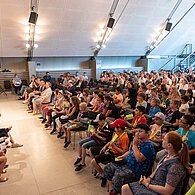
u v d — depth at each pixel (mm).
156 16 10258
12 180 3010
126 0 8719
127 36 11320
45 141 4438
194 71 11484
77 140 4461
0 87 10766
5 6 7758
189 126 2713
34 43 10188
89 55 12609
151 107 4398
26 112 6816
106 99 4289
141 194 1884
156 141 3068
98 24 9875
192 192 1426
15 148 4086
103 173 2732
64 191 2748
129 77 9781
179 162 1772
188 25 11789
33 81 8773
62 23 9250
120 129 2721
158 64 14578
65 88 7758
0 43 9719
